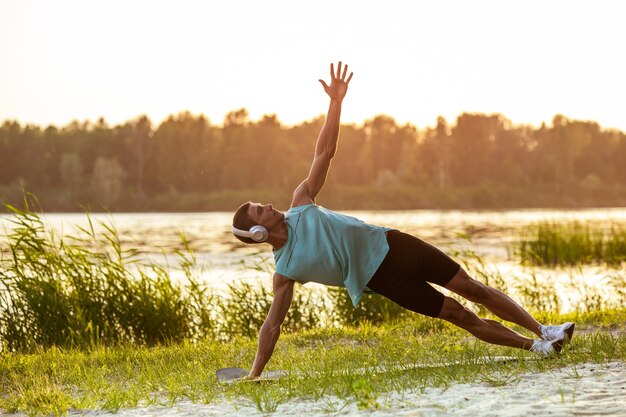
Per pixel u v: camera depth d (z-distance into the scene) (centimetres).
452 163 11331
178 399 516
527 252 1978
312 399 474
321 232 523
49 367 686
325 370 546
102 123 11338
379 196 10250
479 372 509
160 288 1016
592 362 522
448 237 2983
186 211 9762
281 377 539
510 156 11438
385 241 523
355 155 11881
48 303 920
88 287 989
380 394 464
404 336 816
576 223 2270
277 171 10650
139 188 10200
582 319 872
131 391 540
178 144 10531
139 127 10612
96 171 9638
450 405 416
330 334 856
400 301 529
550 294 1211
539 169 11362
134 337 948
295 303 1044
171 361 696
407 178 11006
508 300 540
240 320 1010
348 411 427
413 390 470
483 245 2509
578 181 11544
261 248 2528
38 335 902
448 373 509
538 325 542
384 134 11869
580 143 12025
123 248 2434
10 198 9344
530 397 425
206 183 10594
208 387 536
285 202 10038
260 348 541
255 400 469
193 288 1055
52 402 514
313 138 11875
